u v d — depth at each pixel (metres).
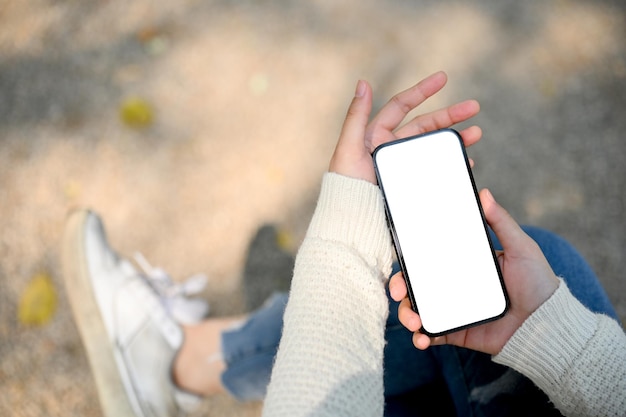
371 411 0.56
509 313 0.73
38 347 1.33
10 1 1.56
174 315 1.27
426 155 0.74
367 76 1.53
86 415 1.30
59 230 1.41
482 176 1.45
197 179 1.45
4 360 1.31
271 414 0.55
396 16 1.58
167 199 1.44
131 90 1.50
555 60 1.55
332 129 1.50
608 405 0.64
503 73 1.54
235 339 1.10
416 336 0.72
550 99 1.52
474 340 0.75
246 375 1.08
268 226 1.43
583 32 1.58
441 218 0.73
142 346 1.18
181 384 1.20
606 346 0.64
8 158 1.44
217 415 1.33
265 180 1.46
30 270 1.37
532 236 0.93
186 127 1.48
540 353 0.67
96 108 1.48
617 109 1.52
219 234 1.43
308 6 1.58
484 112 1.50
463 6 1.59
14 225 1.40
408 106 0.83
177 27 1.55
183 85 1.51
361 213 0.69
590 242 1.41
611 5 1.61
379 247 0.70
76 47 1.53
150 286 1.26
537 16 1.59
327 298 0.62
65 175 1.44
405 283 0.72
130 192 1.44
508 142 1.48
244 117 1.50
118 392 1.15
